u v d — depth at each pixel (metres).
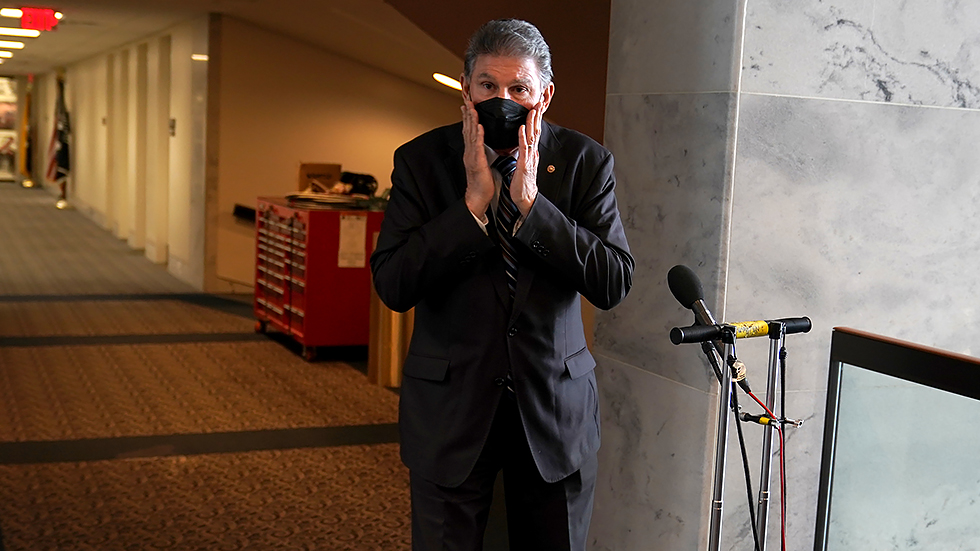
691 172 2.68
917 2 2.71
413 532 2.10
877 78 2.70
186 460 4.74
